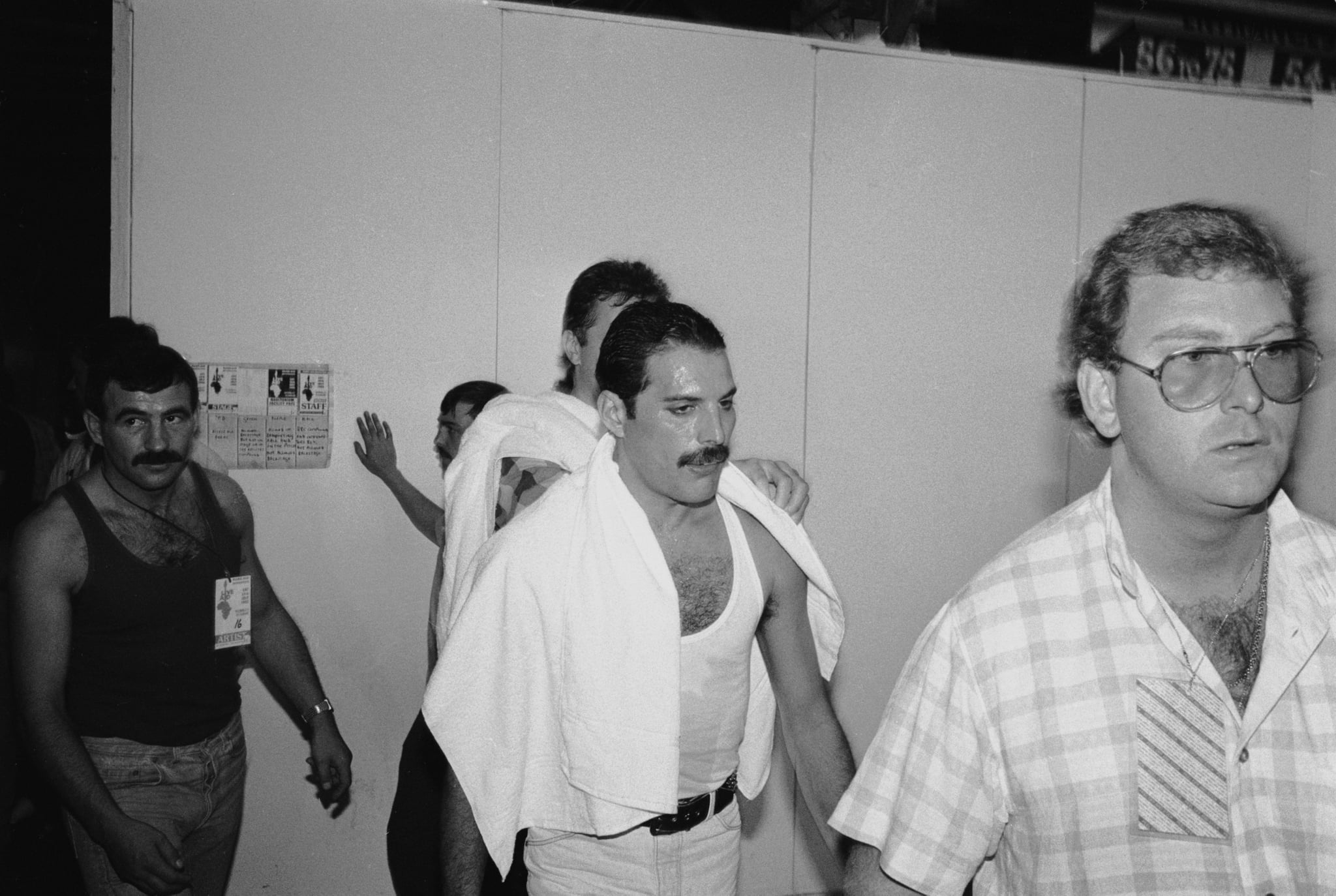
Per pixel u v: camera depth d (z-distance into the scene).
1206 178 3.44
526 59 2.98
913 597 3.31
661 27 3.06
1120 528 1.12
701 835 1.71
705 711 1.69
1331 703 1.06
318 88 2.85
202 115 2.78
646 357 1.59
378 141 2.89
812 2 3.20
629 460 1.67
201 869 2.27
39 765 1.99
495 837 1.68
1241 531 1.08
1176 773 1.07
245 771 2.38
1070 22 3.32
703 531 1.71
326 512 2.91
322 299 2.88
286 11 2.82
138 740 2.10
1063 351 1.24
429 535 2.97
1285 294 1.04
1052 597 1.13
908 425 3.29
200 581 2.17
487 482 2.14
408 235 2.93
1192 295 1.02
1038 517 3.40
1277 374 1.00
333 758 2.48
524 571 1.68
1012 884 1.16
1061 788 1.09
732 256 3.14
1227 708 1.07
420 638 2.99
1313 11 3.41
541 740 1.70
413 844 2.10
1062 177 3.36
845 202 3.21
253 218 2.83
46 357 2.71
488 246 2.98
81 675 2.08
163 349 2.12
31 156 2.69
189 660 2.15
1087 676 1.10
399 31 2.89
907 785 1.16
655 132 3.07
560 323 3.04
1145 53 3.37
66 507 2.07
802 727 1.84
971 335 3.32
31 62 2.66
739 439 3.16
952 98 3.28
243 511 2.40
